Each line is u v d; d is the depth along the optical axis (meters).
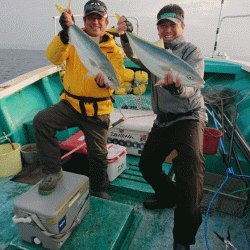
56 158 1.71
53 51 1.61
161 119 1.85
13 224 1.94
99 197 2.22
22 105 3.11
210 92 3.25
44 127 1.68
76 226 1.75
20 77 3.18
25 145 2.97
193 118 1.69
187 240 1.47
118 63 1.87
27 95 3.25
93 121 1.90
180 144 1.61
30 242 1.64
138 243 1.85
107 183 2.21
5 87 2.76
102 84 1.30
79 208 1.77
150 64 1.19
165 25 1.64
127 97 3.69
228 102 3.21
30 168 2.80
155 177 2.01
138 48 1.20
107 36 1.81
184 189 1.46
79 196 1.74
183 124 1.68
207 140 2.53
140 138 2.87
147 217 2.14
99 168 2.06
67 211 1.59
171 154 2.71
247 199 1.98
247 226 1.92
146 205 2.23
